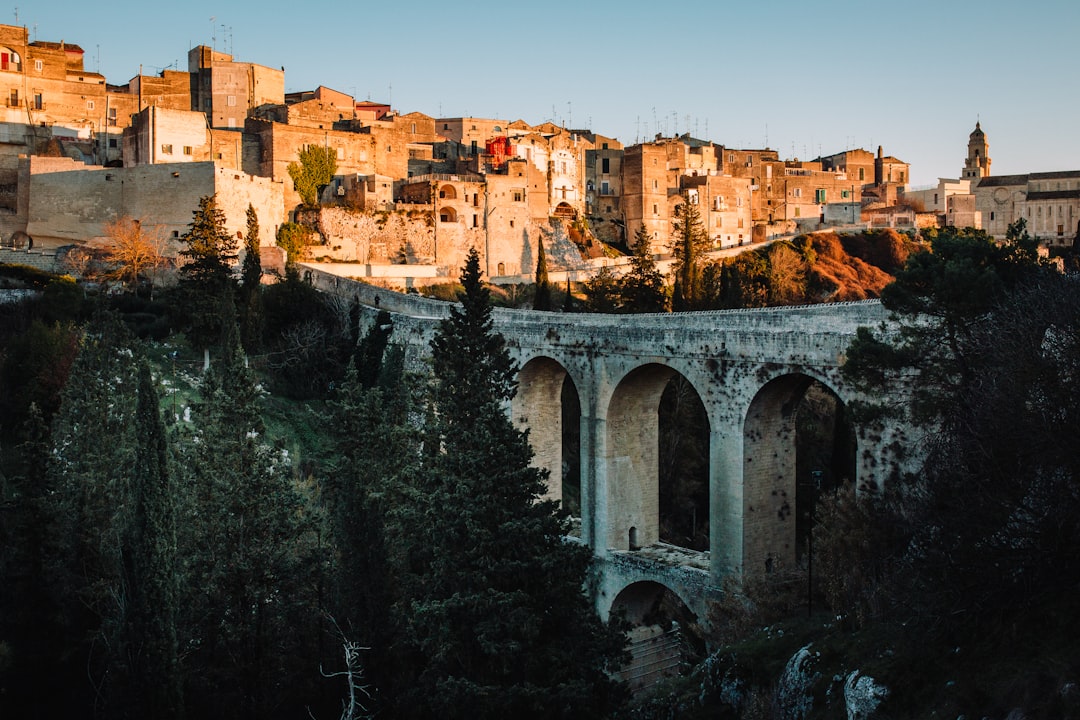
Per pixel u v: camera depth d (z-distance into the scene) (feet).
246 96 458.91
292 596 160.35
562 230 465.06
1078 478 104.83
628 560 197.26
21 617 158.30
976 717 96.12
